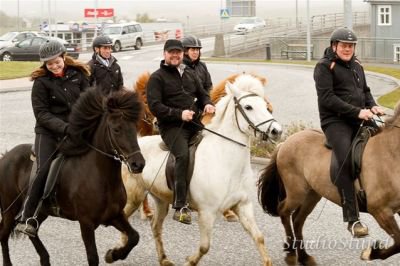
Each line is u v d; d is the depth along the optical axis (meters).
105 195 7.30
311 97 24.41
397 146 7.41
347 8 26.17
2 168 8.07
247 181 7.89
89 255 7.34
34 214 7.61
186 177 7.89
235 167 7.77
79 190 7.34
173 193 8.08
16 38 48.66
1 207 8.16
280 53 50.00
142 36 55.94
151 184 8.36
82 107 7.31
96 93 7.35
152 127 10.27
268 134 7.48
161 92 8.11
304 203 8.41
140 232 9.83
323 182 7.96
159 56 47.25
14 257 8.80
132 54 49.59
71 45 43.34
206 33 73.25
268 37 52.97
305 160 8.16
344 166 7.67
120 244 8.11
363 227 7.64
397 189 7.35
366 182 7.58
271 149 14.49
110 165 7.28
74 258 8.73
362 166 7.62
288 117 19.45
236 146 7.76
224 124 7.87
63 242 9.42
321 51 48.28
